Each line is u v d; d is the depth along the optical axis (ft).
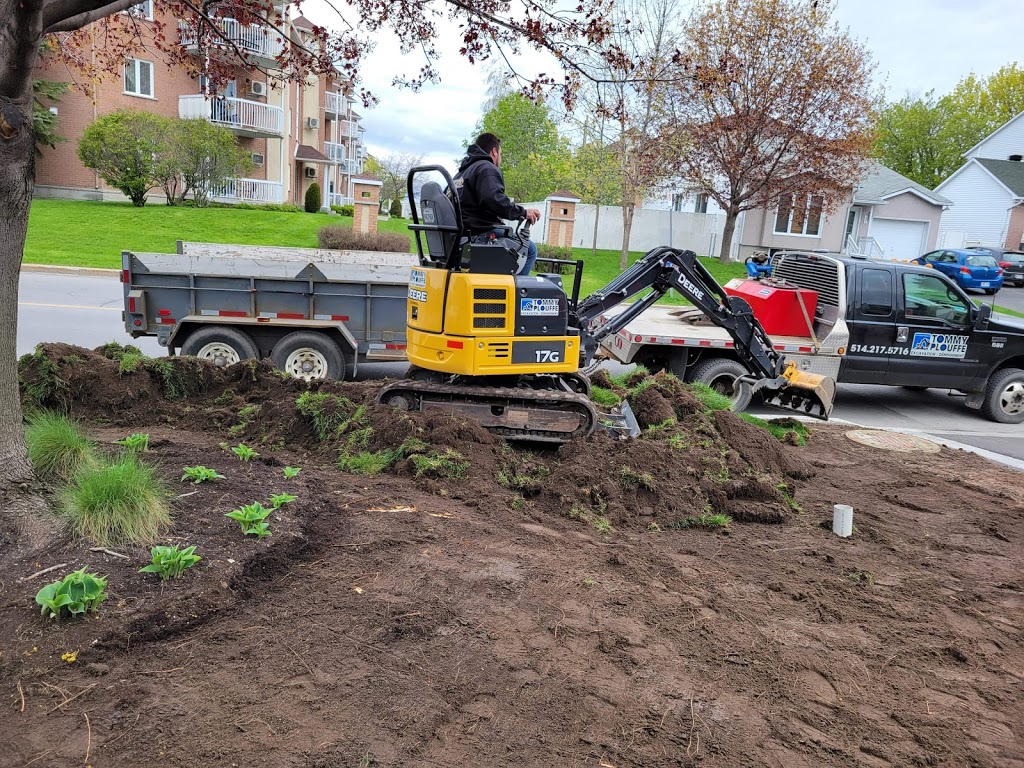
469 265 20.18
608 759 8.98
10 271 11.79
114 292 50.06
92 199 95.40
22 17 10.68
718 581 14.44
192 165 87.45
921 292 34.01
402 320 29.89
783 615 13.26
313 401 19.88
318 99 140.36
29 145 11.71
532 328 20.81
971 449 29.78
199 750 8.26
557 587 13.17
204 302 28.89
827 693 10.98
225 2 17.31
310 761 8.28
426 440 18.79
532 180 129.29
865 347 33.55
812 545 17.10
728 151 79.05
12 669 9.20
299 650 10.32
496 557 14.06
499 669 10.52
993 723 10.61
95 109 92.12
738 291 36.40
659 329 32.45
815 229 103.45
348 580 12.42
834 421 32.60
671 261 25.44
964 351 34.50
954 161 178.60
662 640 11.85
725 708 10.28
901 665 11.96
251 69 19.19
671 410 23.71
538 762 8.79
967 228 139.95
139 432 19.54
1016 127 146.92
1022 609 14.52
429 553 13.82
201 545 12.35
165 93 98.17
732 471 20.27
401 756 8.56
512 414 21.50
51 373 20.77
